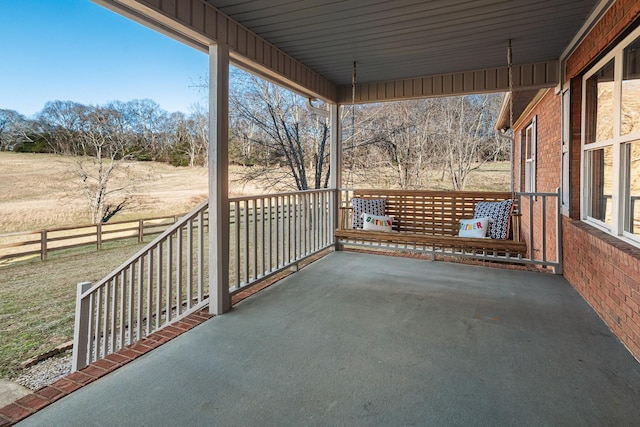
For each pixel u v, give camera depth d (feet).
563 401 6.09
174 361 7.59
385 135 45.47
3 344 17.46
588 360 7.49
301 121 44.98
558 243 14.06
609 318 9.14
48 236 37.42
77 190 39.58
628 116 8.91
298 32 11.51
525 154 26.73
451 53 13.44
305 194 15.76
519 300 11.27
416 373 7.05
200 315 10.23
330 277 14.01
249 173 43.60
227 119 10.59
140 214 43.16
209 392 6.45
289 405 6.05
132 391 6.48
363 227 16.75
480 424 5.52
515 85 14.94
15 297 23.32
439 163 45.06
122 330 11.35
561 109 13.83
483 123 44.01
